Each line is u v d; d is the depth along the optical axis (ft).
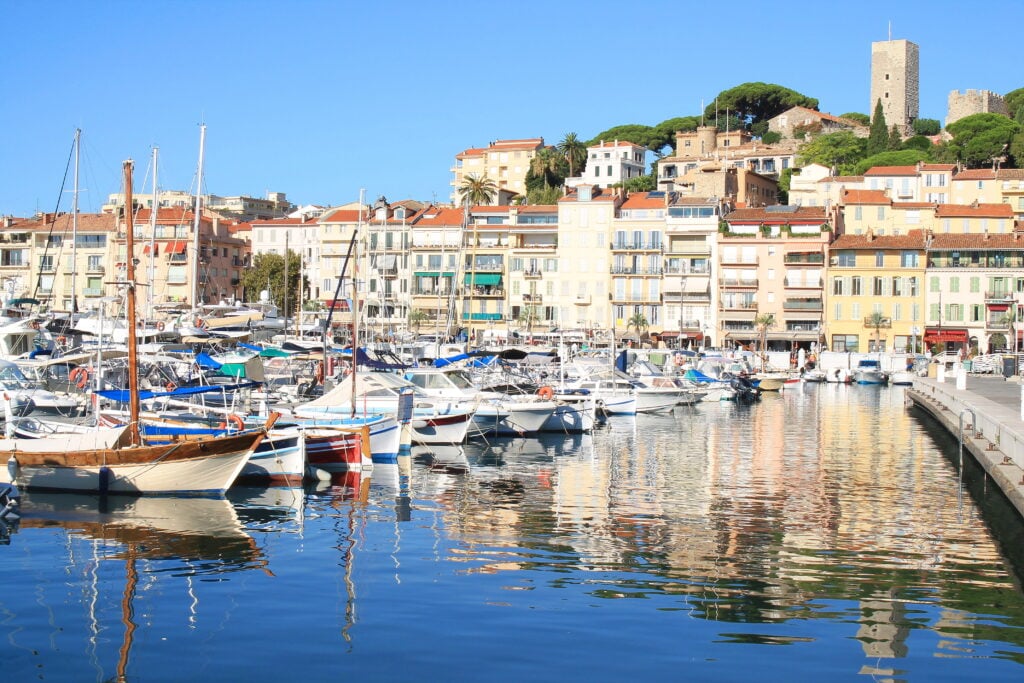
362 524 106.83
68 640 70.23
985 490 129.08
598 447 179.22
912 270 467.11
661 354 358.84
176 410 156.76
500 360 245.04
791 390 376.27
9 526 103.35
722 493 127.75
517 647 68.74
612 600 79.10
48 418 143.33
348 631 71.82
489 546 96.78
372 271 492.54
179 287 448.65
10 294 278.46
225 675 64.28
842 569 88.53
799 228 479.82
